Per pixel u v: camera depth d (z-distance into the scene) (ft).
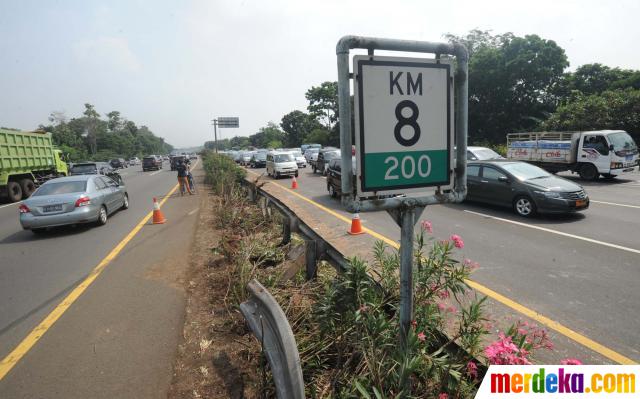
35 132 59.26
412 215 6.52
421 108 6.15
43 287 16.96
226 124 136.05
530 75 105.19
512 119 112.06
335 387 8.12
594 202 33.17
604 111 73.61
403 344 7.04
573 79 108.17
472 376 7.59
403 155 6.10
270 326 7.68
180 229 27.58
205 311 13.69
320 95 205.98
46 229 29.86
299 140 264.93
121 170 149.38
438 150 6.38
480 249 20.51
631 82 96.37
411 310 6.89
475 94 113.29
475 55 111.24
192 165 150.71
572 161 50.14
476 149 45.52
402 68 5.92
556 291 14.66
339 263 12.64
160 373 10.14
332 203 39.37
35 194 28.55
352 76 5.64
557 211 26.84
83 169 76.95
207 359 10.69
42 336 12.35
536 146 54.60
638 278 15.69
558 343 11.07
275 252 18.17
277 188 54.34
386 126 5.91
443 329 9.21
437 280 9.54
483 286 15.30
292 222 18.24
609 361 10.17
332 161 44.04
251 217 27.48
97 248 23.38
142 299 14.98
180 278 17.13
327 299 9.83
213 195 47.19
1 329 13.00
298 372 6.65
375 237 23.94
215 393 9.24
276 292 12.23
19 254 22.97
